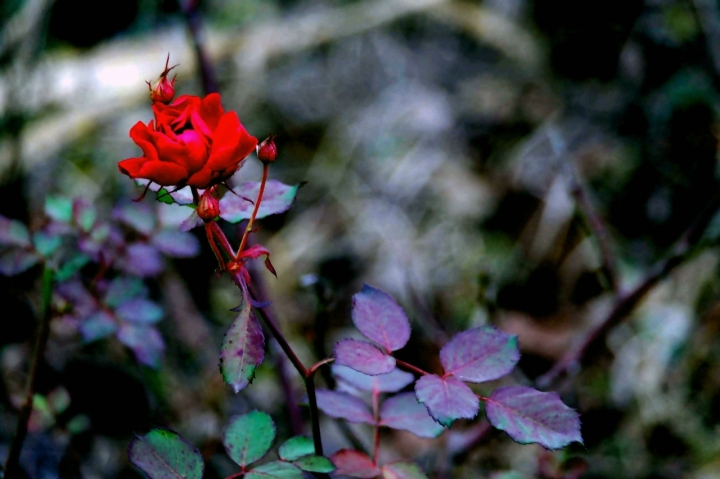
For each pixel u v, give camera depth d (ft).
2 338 4.70
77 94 6.56
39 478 4.27
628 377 5.57
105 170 6.29
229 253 3.18
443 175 7.05
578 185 4.67
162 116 3.13
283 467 3.22
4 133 5.34
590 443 5.26
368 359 3.21
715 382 5.53
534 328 6.00
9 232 3.77
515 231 6.66
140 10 7.17
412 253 6.40
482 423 4.35
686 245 4.26
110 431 4.59
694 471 5.09
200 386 5.13
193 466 3.19
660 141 6.96
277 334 3.24
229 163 3.13
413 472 3.36
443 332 5.05
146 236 3.87
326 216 6.79
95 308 3.83
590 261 6.19
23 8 5.52
